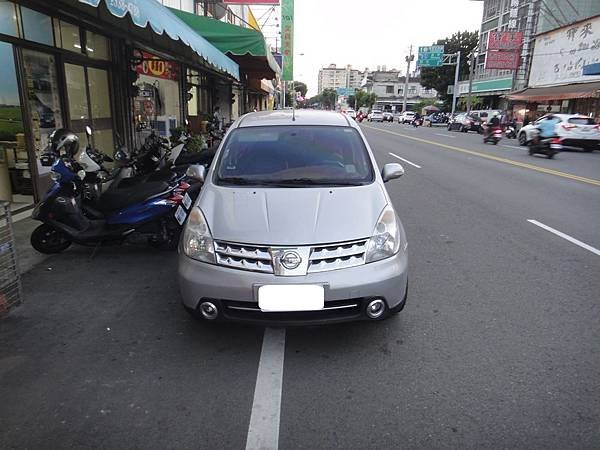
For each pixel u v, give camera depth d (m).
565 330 3.78
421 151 18.77
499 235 6.48
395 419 2.73
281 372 3.19
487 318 3.97
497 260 5.44
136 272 5.04
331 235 3.27
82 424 2.68
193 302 3.32
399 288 3.38
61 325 3.84
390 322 3.89
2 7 6.62
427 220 7.31
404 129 40.44
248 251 3.23
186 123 12.22
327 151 4.48
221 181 4.14
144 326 3.84
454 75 58.78
